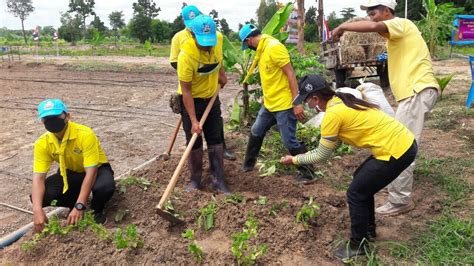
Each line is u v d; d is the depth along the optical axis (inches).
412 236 154.7
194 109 180.9
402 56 167.0
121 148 280.5
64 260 143.2
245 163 215.0
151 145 286.5
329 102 140.0
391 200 171.5
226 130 295.0
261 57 195.3
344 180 209.2
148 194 184.5
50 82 627.5
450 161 218.8
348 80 448.5
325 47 499.8
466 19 506.9
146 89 550.6
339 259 143.7
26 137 311.4
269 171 206.4
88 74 721.6
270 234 153.5
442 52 751.1
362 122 133.7
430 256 140.4
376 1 163.2
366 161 140.1
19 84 609.0
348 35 421.7
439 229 155.6
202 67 177.5
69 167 172.6
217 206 170.9
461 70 544.4
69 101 466.6
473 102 335.3
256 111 298.8
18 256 149.1
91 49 1418.6
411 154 133.6
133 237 146.0
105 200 171.2
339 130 136.9
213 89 189.3
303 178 205.0
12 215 187.2
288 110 194.4
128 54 1197.1
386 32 162.2
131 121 361.7
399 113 169.2
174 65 233.6
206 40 166.4
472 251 143.0
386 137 133.0
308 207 164.2
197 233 160.2
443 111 314.3
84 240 149.4
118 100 470.0
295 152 200.4
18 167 245.6
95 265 139.9
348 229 160.9
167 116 380.8
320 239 154.6
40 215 156.4
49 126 154.8
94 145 164.6
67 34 2138.3
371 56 424.5
